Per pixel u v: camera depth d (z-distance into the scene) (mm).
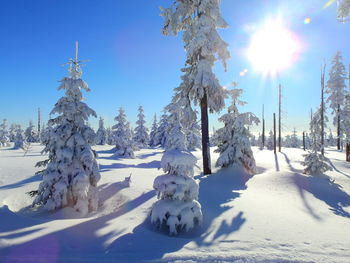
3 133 62844
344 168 23688
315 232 6965
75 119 11078
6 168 19203
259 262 5023
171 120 16609
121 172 18172
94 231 6906
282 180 14391
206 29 14500
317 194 12508
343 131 31547
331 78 34625
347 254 5461
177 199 7613
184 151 7938
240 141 17422
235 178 15438
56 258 5137
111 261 5062
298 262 5023
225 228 7281
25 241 6000
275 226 7422
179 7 15695
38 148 47062
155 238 6465
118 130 43094
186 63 16750
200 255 5336
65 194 10523
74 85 10750
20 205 11211
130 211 9031
